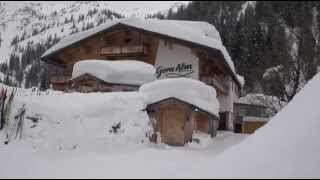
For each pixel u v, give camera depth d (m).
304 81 31.23
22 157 11.88
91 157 12.17
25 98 16.77
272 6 71.88
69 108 16.02
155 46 29.50
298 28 38.62
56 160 11.23
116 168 9.36
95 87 24.45
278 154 9.93
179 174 8.45
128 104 16.66
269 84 33.81
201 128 21.72
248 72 45.44
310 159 9.80
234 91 38.84
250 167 8.95
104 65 24.75
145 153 13.38
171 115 18.19
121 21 29.05
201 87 20.20
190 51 27.89
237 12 88.75
